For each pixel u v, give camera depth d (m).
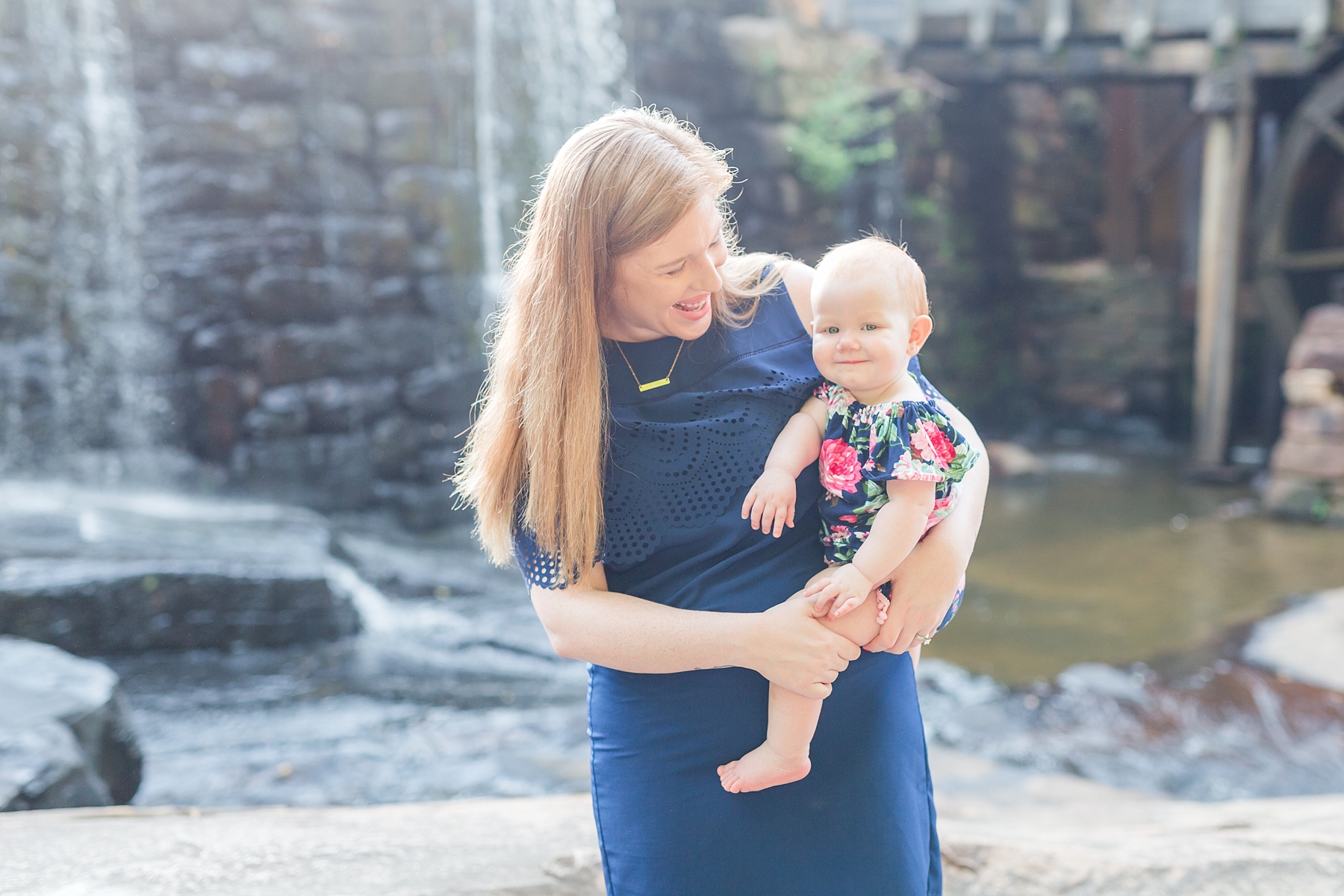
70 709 3.45
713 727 1.37
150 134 9.38
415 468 10.77
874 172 13.97
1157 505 11.45
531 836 2.16
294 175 10.07
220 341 9.63
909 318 1.38
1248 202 13.31
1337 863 2.04
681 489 1.40
